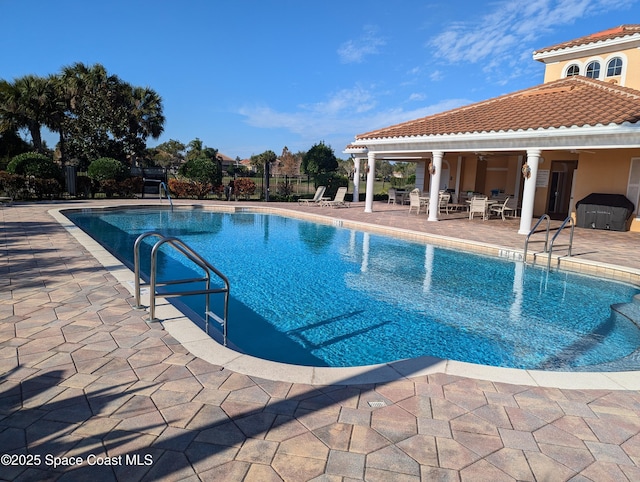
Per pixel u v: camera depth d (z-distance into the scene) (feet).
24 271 21.72
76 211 57.41
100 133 97.86
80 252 26.81
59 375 10.82
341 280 28.37
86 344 12.73
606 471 7.80
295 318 20.93
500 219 58.70
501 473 7.68
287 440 8.45
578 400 10.32
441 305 23.34
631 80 55.16
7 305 16.25
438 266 32.58
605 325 20.66
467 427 9.07
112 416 9.09
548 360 16.66
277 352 16.97
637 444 8.64
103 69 97.81
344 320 20.80
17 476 7.23
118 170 79.51
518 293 25.84
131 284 19.49
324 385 10.72
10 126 89.92
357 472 7.58
